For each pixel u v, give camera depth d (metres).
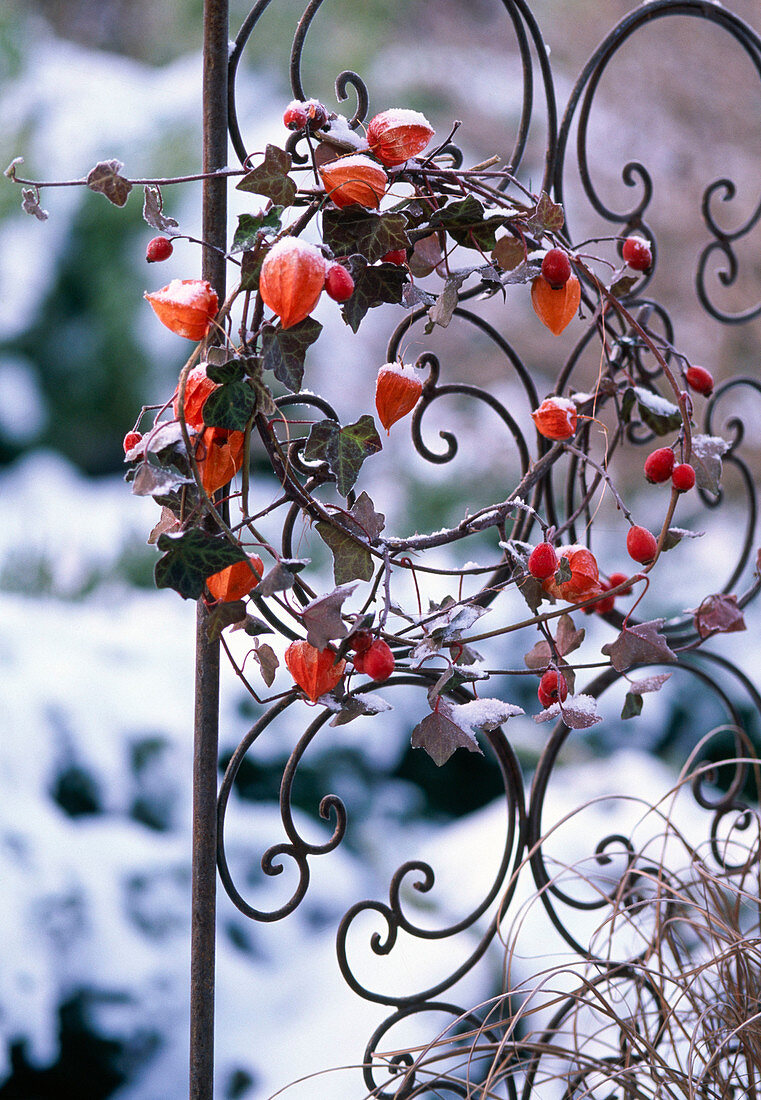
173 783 5.61
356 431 2.72
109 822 5.34
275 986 5.10
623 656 2.75
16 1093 4.59
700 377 2.84
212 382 2.67
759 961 2.84
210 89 2.75
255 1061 4.65
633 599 7.59
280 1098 3.73
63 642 5.98
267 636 6.34
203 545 2.64
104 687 5.70
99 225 10.15
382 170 2.69
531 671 2.76
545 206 2.73
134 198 10.09
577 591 2.75
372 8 9.72
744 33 2.99
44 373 10.16
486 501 8.45
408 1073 2.80
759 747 6.91
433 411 8.67
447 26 9.10
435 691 2.72
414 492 8.53
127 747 5.54
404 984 4.78
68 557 8.21
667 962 3.02
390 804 6.42
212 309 2.67
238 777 6.12
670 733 7.04
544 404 2.78
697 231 7.91
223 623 2.69
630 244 2.80
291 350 2.66
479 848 5.65
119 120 10.33
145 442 2.66
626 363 2.90
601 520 7.98
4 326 10.07
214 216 2.75
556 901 4.91
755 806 6.76
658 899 2.86
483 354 8.55
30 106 10.56
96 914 4.84
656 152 8.07
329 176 2.68
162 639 6.45
